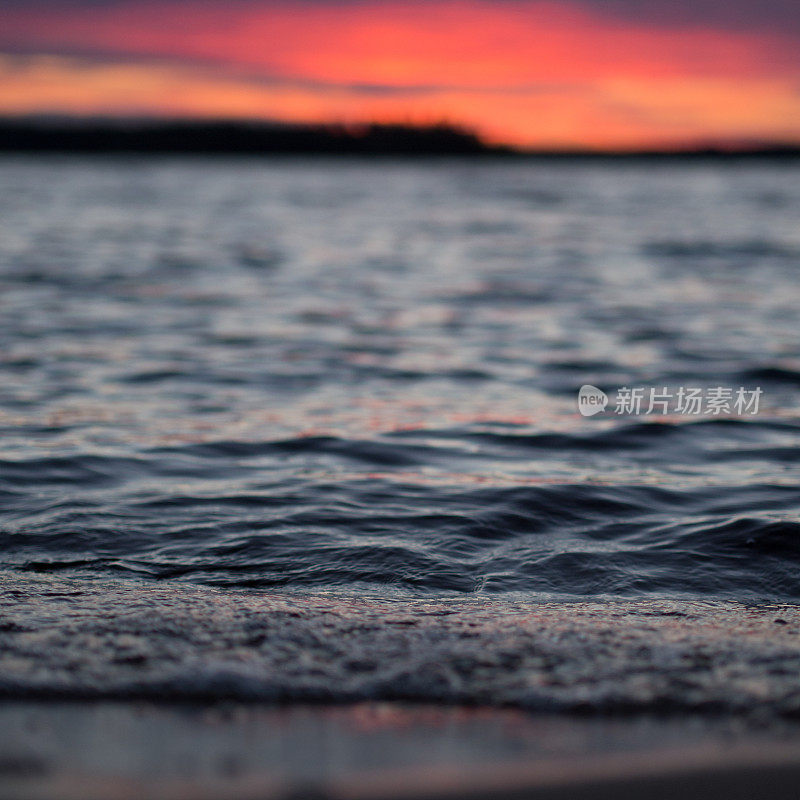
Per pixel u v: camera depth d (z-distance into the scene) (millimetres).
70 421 8023
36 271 20406
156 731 2691
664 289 18594
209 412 8516
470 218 42031
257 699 2926
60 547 4859
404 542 5008
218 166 133625
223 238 30500
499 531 5254
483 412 8656
